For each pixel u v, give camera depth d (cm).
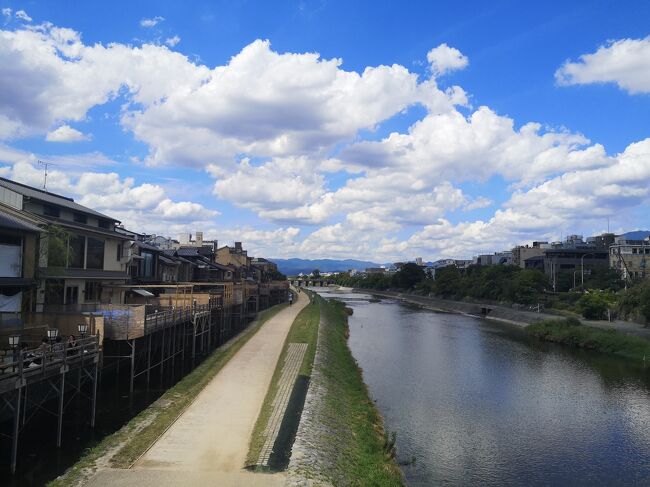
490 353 4469
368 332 5922
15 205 2677
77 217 3334
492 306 8556
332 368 3167
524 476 1883
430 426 2403
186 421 1803
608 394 3066
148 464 1398
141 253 4347
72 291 3033
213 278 6744
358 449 1908
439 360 4094
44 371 1664
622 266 10031
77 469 1361
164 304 3638
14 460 1540
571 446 2195
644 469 1970
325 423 1973
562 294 8081
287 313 6556
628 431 2397
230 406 2023
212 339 4416
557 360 4172
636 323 5678
